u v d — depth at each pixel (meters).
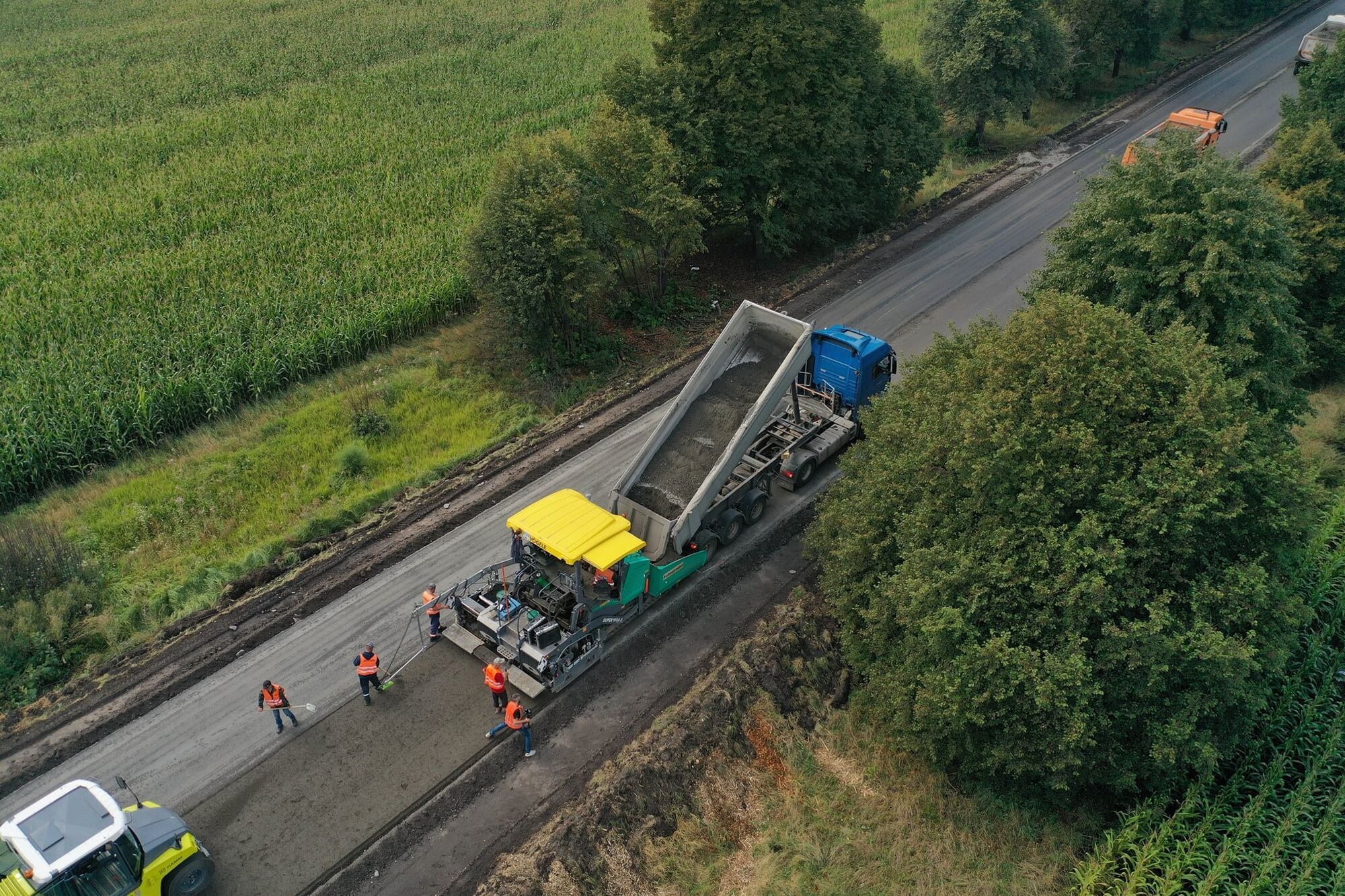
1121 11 56.41
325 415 30.89
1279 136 37.00
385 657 21.97
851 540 20.36
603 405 31.58
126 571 24.67
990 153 52.62
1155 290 25.48
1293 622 17.50
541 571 21.72
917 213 45.53
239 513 26.73
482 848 17.81
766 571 25.05
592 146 33.53
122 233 42.91
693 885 17.67
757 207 37.47
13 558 23.42
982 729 18.12
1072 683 16.39
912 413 21.80
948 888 17.70
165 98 60.44
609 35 72.75
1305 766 19.25
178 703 20.73
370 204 44.66
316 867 17.31
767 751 20.23
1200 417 17.58
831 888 17.62
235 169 49.22
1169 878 16.94
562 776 19.30
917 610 18.14
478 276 31.94
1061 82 56.78
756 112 36.06
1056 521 18.17
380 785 18.92
